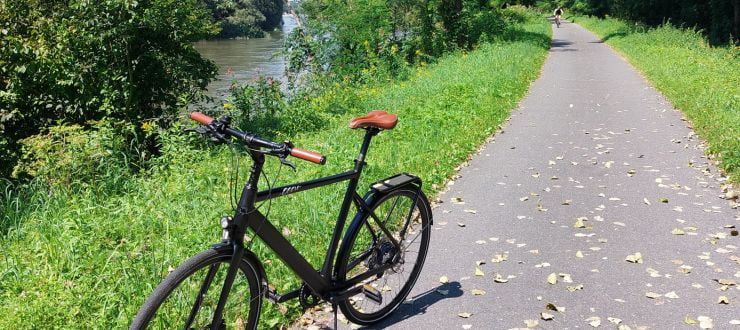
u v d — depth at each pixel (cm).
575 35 4303
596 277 451
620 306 406
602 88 1557
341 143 885
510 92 1373
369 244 394
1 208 640
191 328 293
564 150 870
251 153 289
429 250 507
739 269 459
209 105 1452
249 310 323
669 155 822
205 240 478
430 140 888
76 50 1020
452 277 455
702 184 682
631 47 2761
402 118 1059
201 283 290
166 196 606
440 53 2528
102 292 388
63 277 420
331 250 353
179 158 756
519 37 3059
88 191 628
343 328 381
